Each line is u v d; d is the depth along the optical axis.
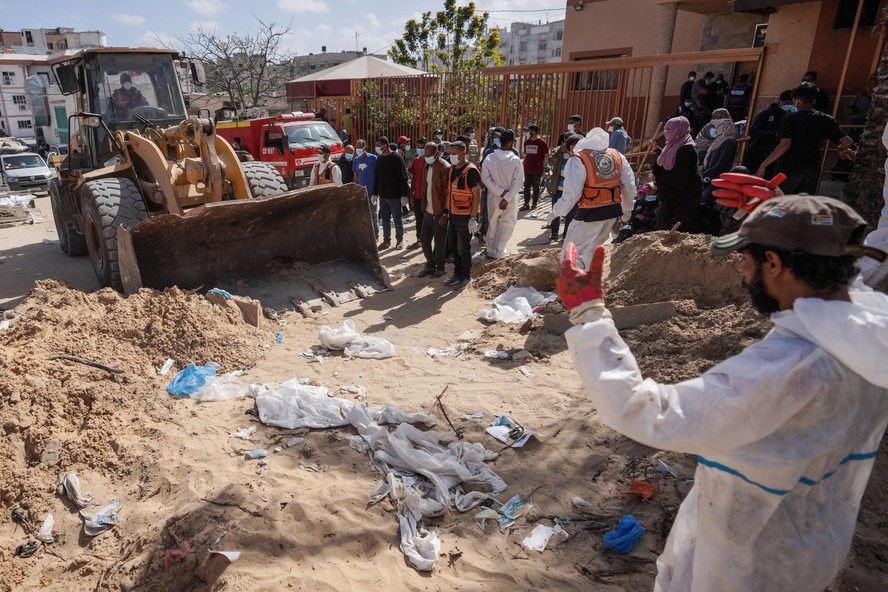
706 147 9.09
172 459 3.67
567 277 1.40
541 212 11.74
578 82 13.02
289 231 6.97
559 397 4.29
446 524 3.10
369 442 3.74
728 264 4.91
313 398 4.27
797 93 6.24
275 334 5.74
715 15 13.73
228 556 2.79
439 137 9.63
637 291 5.33
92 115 7.46
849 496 1.45
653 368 4.16
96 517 3.28
